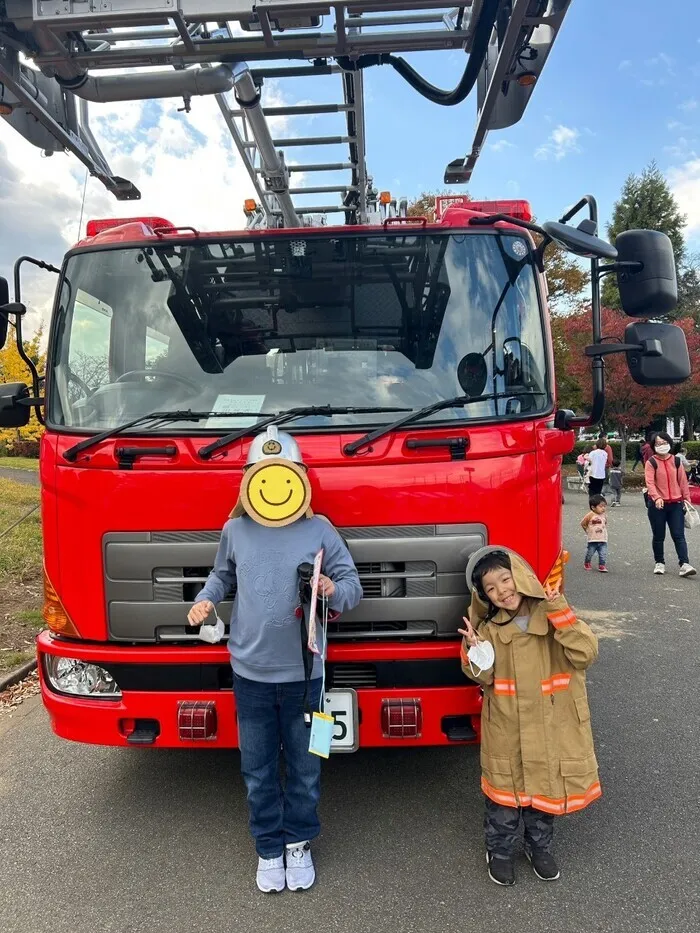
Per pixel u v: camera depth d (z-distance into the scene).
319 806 3.58
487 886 2.90
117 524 3.10
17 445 28.95
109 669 3.16
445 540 3.04
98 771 4.08
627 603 7.66
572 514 16.00
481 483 3.04
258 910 2.79
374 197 5.50
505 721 2.85
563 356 23.20
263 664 2.81
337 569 2.83
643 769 3.86
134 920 2.76
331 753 3.03
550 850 3.10
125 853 3.22
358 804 3.60
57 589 3.21
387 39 3.30
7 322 3.52
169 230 3.49
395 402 3.22
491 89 3.68
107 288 3.48
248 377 3.33
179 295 3.45
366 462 3.04
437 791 3.73
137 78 3.73
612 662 5.65
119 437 3.12
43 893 2.95
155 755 4.29
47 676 3.34
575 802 2.83
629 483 23.16
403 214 4.78
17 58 3.40
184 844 3.29
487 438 3.07
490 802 2.92
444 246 3.41
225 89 3.76
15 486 16.05
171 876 3.04
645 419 23.53
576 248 3.08
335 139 4.69
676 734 4.30
